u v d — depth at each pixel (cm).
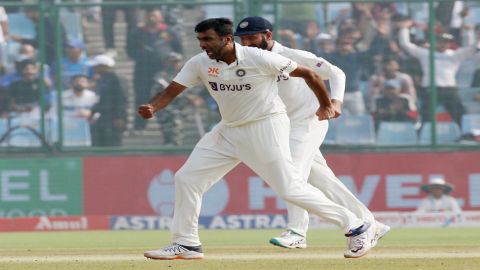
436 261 2697
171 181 5578
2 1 5681
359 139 5616
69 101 5584
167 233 4981
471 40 5662
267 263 2644
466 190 5612
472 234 4616
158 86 5612
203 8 5600
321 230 5162
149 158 5572
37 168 5547
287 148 2678
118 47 5609
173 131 5591
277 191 2703
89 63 5600
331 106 2678
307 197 2711
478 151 5631
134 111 5609
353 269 2480
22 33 5575
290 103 3109
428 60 5644
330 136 5616
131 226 5403
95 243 4106
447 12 5641
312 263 2647
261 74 2591
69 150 5575
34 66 5572
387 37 5631
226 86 2598
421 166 5612
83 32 5597
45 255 3130
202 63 2612
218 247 3578
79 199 5562
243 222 5378
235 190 5469
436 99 5647
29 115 5569
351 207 3212
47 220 5362
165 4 5606
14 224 5344
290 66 2591
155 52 5612
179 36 5625
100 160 5569
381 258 2812
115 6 5600
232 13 5578
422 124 5634
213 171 2712
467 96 5653
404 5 5631
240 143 2664
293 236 3106
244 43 3014
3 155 5547
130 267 2544
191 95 5600
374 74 5625
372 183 5603
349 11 5600
